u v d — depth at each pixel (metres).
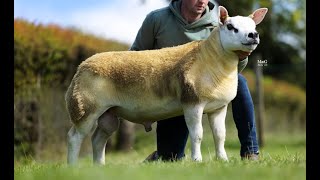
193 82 7.14
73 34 14.20
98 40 14.95
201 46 7.28
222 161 6.81
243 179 5.61
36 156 12.86
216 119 7.47
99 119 7.80
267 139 19.14
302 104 21.19
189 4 7.92
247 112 8.00
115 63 7.52
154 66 7.39
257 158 7.81
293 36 28.70
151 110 7.48
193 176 5.72
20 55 12.68
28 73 12.84
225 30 7.15
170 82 7.30
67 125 13.45
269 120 20.16
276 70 23.52
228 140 14.36
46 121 13.09
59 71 13.44
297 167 6.17
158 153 8.59
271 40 27.19
